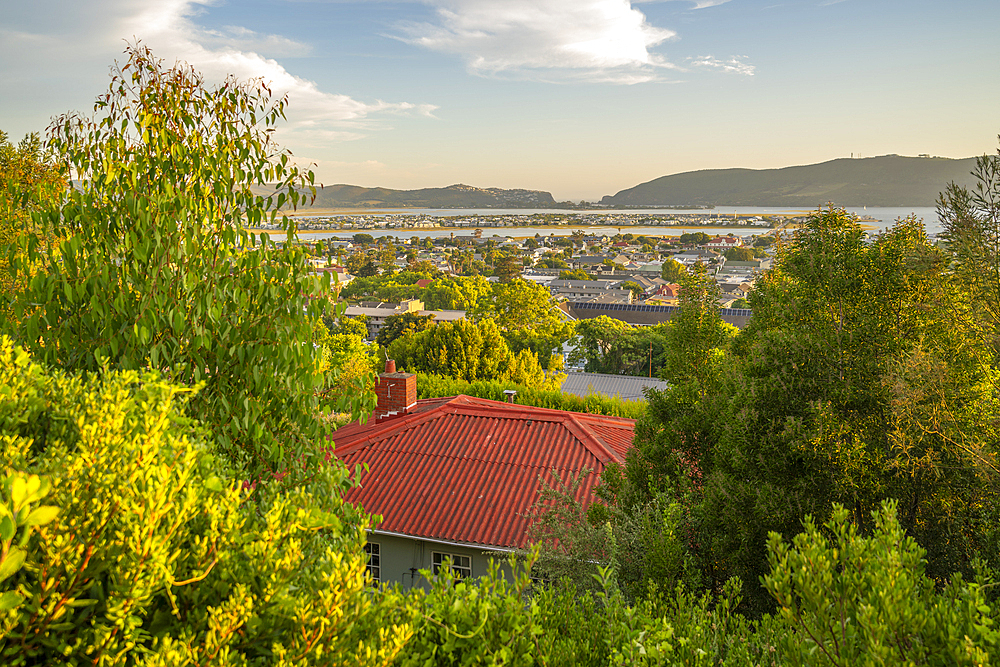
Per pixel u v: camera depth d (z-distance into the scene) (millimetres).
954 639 3008
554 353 76875
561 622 4223
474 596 3479
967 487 7891
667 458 10969
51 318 5539
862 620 3070
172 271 5871
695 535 9555
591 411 26000
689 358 12406
